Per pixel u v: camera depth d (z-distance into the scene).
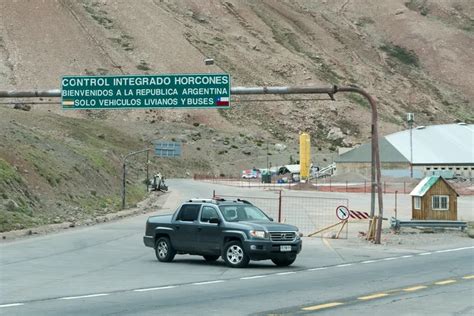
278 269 23.33
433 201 41.81
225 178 133.75
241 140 167.12
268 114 188.75
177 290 18.14
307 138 108.00
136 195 74.88
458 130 131.62
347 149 128.50
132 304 15.80
